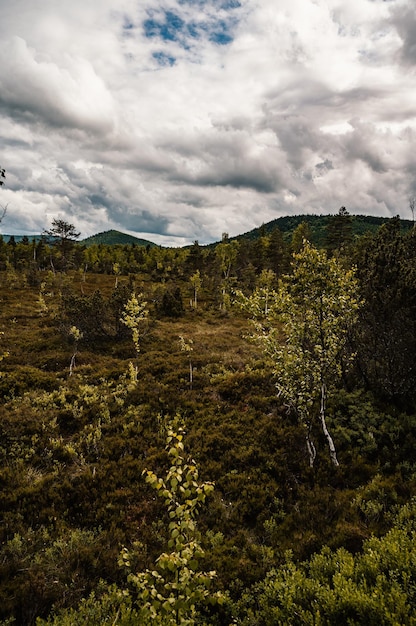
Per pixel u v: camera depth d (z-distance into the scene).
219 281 53.69
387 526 7.11
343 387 13.10
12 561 6.77
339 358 12.00
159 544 7.68
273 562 6.72
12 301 35.72
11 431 11.82
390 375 12.09
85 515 8.60
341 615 4.63
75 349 20.25
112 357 21.75
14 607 5.86
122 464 10.52
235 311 38.31
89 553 7.07
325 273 10.24
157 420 13.10
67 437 12.30
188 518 4.20
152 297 40.69
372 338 12.84
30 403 14.27
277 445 11.12
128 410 13.84
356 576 5.22
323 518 7.87
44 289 42.34
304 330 10.80
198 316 35.75
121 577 6.73
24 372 17.30
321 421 11.05
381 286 12.34
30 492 8.98
